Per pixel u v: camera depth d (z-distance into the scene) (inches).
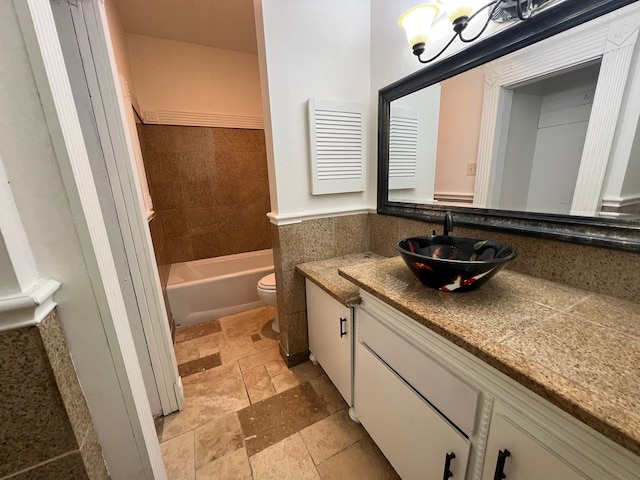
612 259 30.8
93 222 23.9
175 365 57.9
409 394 34.9
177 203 109.3
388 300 33.3
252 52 110.3
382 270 42.8
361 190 67.8
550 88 33.7
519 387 22.0
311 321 66.1
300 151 59.8
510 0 36.1
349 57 60.9
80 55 39.9
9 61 18.5
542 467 21.3
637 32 26.7
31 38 18.7
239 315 98.3
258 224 127.1
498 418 24.3
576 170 32.5
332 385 63.7
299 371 68.6
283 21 52.9
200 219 114.7
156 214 96.6
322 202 64.9
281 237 61.4
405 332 34.9
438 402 30.8
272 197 62.7
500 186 40.9
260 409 57.3
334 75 59.9
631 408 16.7
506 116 38.8
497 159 40.7
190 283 91.4
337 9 57.9
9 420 20.2
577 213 33.1
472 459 27.6
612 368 20.2
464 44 43.9
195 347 79.4
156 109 98.7
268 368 69.9
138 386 30.0
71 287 22.8
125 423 28.0
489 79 40.3
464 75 43.8
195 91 104.3
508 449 23.9
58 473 22.9
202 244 117.1
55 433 21.9
